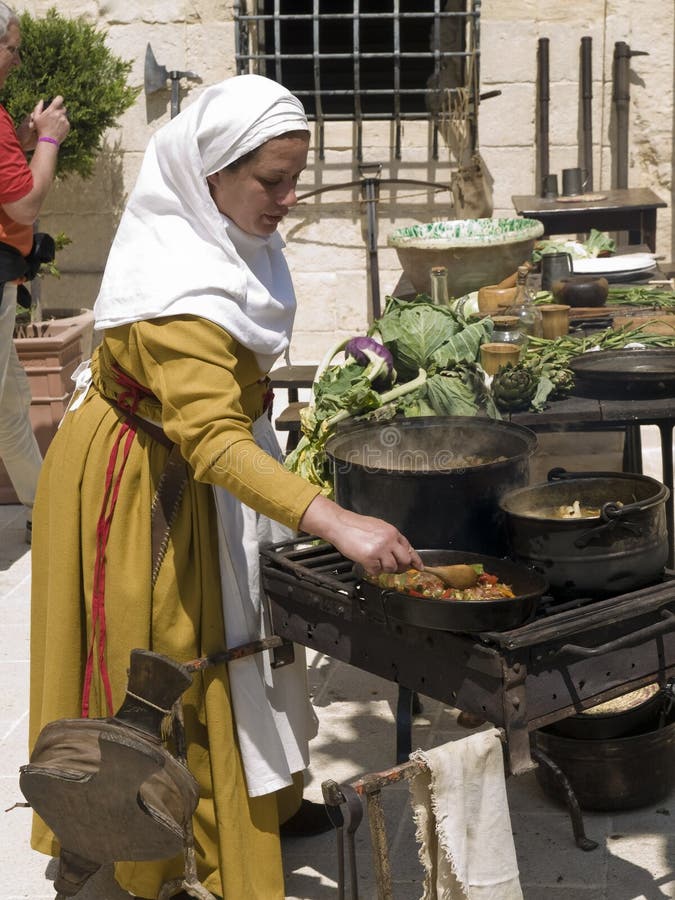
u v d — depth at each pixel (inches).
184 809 89.0
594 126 313.0
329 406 141.0
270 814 107.7
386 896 83.6
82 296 322.0
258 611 106.3
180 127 96.5
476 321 165.6
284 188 97.6
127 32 307.4
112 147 313.1
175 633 103.8
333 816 81.7
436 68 311.6
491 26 306.8
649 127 312.5
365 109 426.3
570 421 137.0
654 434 254.2
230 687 104.8
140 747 85.3
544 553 93.0
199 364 95.1
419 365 149.5
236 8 303.6
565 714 88.8
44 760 90.3
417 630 90.8
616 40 306.5
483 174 285.4
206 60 309.3
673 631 94.5
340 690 155.4
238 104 94.4
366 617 95.8
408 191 316.5
